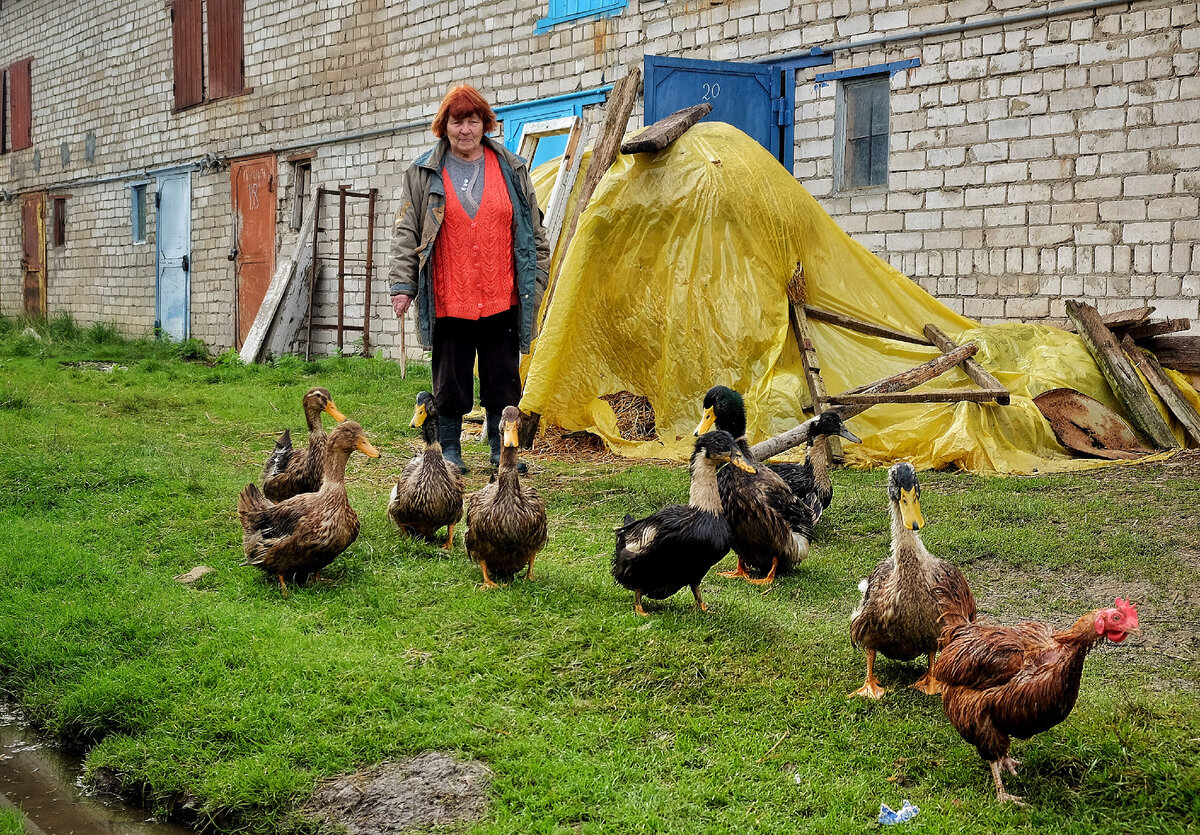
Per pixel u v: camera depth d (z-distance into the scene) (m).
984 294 11.55
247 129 21.91
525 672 4.72
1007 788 3.74
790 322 10.12
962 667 3.74
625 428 10.06
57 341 23.39
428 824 3.66
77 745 4.49
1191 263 10.20
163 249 24.70
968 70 11.49
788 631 5.19
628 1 14.60
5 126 30.81
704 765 3.96
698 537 5.12
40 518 7.19
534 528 5.73
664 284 9.85
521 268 8.49
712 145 10.19
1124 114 10.52
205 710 4.38
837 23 12.41
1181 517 7.12
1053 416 9.52
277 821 3.77
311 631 5.19
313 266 19.11
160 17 24.11
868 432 9.52
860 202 12.41
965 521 7.12
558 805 3.68
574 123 12.04
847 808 3.63
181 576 6.09
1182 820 3.52
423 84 17.92
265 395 13.21
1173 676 4.68
